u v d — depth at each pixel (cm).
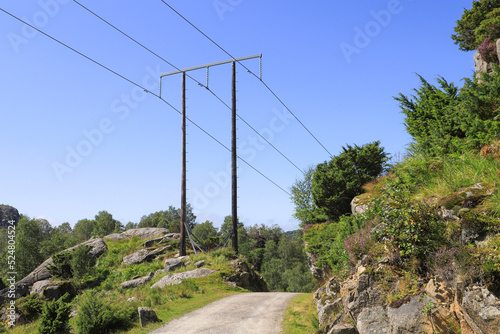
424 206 924
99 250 4141
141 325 1616
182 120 3497
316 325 1309
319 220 3158
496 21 2112
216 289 2361
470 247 757
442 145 1534
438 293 800
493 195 810
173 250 3834
